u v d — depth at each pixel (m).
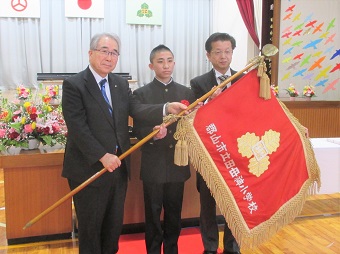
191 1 7.29
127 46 7.06
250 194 1.98
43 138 2.72
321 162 2.96
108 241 2.04
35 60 6.66
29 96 3.20
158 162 2.19
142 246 2.67
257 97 2.03
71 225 2.77
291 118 2.11
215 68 2.34
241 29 6.48
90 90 1.87
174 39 7.33
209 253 2.41
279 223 2.03
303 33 5.75
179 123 1.93
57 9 6.67
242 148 1.98
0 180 4.23
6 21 6.46
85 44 6.86
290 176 2.05
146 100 2.21
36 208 2.69
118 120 1.95
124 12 6.98
